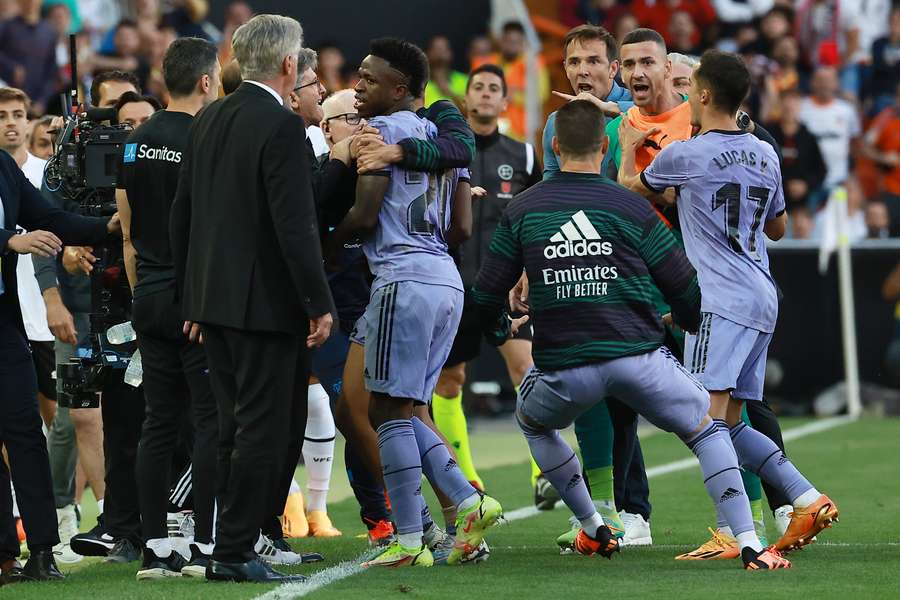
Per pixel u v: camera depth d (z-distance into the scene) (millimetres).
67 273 26906
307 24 58594
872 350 48938
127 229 21562
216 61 21922
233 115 19703
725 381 21297
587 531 22109
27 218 21969
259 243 19406
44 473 21141
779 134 55688
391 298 20375
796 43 60812
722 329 21344
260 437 19500
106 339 22938
